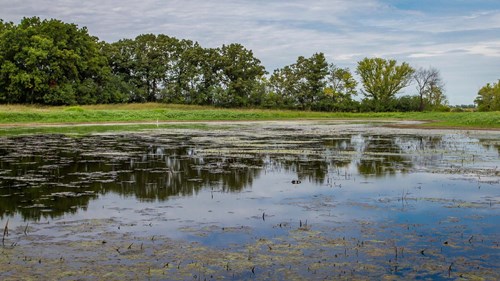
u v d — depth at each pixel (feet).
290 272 22.25
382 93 298.35
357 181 45.50
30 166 54.90
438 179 46.47
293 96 289.12
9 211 33.50
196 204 35.78
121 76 256.93
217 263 23.38
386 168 53.88
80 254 24.54
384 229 29.17
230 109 247.70
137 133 114.73
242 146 80.33
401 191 40.60
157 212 33.32
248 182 44.93
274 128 140.97
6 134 108.17
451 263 23.39
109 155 65.92
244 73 276.62
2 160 60.03
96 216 32.19
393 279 21.44
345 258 24.11
